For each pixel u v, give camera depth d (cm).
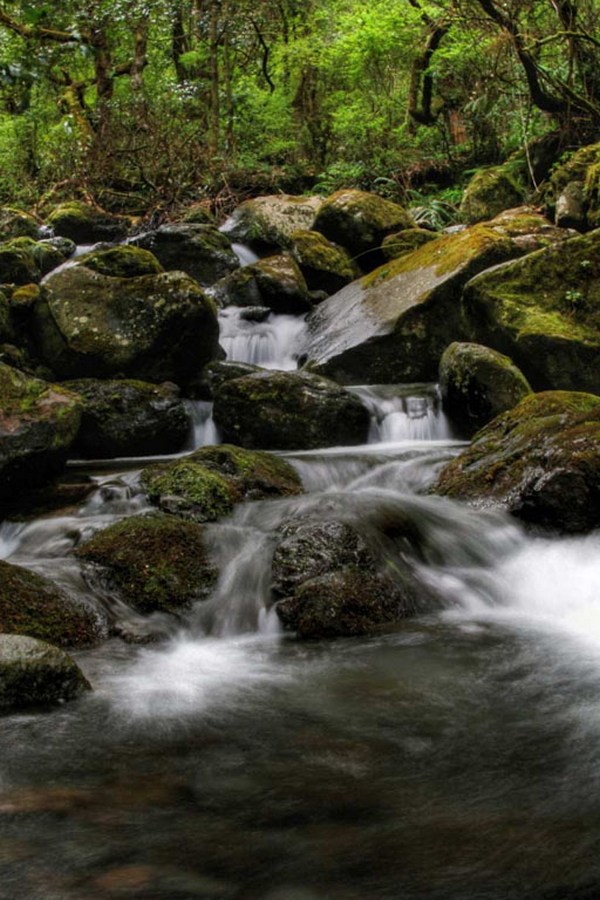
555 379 829
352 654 434
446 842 246
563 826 254
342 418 810
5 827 259
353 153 1800
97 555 525
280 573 498
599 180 1116
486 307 870
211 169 1738
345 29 1902
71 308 904
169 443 838
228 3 1900
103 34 1758
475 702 364
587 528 575
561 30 1277
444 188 1655
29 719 349
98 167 1716
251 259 1389
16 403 670
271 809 270
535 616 499
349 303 1053
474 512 595
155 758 312
